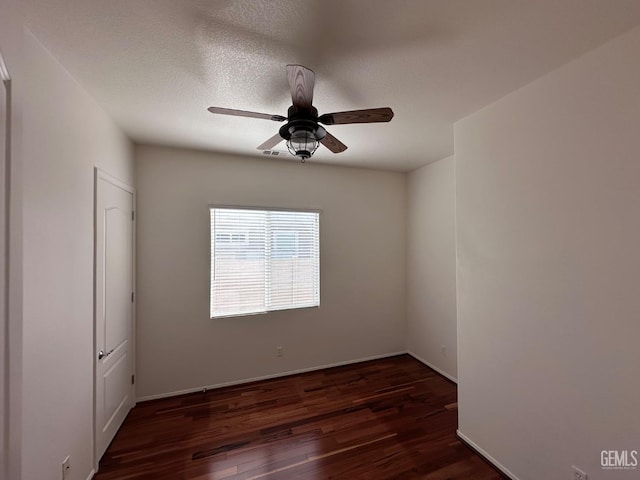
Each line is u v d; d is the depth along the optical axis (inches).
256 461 78.8
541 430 64.4
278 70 62.7
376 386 121.7
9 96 31.0
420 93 72.2
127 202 99.7
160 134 99.6
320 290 139.4
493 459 76.2
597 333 54.6
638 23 48.4
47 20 47.4
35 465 51.3
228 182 122.7
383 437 88.8
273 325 130.3
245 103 77.5
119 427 92.2
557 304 61.4
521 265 69.1
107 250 82.6
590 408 55.6
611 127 52.5
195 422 96.3
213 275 120.0
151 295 110.5
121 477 73.4
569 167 59.2
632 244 49.8
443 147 115.5
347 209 145.7
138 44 53.9
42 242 53.4
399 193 157.4
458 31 50.5
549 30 50.2
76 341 65.2
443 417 99.3
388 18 47.5
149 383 110.0
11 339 30.6
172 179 114.1
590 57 55.6
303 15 46.8
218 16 47.0
